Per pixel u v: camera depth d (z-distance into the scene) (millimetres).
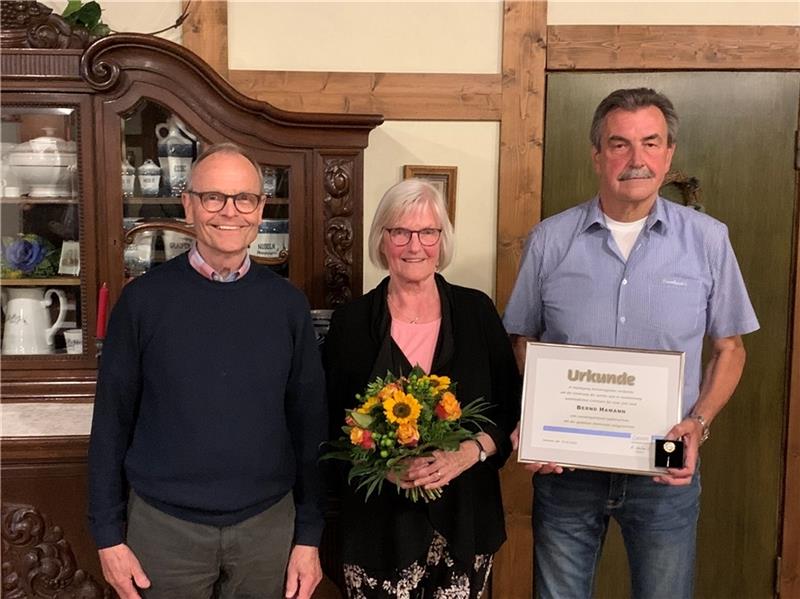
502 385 1597
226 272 1436
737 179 2227
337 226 1974
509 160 2217
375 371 1516
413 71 2199
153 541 1393
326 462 1556
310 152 1944
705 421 1520
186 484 1374
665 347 1537
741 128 2213
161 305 1371
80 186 1897
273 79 2166
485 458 1497
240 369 1376
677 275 1538
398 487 1406
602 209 1579
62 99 1855
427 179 2223
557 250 1626
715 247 1553
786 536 2332
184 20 2137
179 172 1948
